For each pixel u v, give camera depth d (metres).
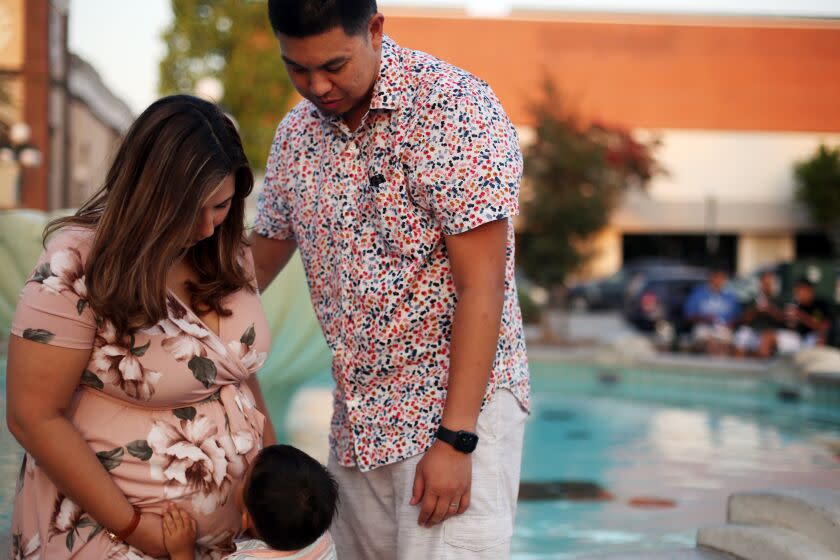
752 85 24.59
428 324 2.02
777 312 10.52
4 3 15.27
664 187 25.61
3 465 3.75
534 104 14.91
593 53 23.81
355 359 2.07
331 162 2.07
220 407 1.92
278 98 14.38
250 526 1.95
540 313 15.44
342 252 2.05
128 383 1.80
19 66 15.32
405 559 2.03
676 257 27.25
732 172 25.53
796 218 25.77
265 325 2.02
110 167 1.78
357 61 1.85
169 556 1.85
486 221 1.89
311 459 2.01
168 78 14.39
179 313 1.84
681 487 5.13
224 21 14.27
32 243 4.24
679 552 2.88
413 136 1.94
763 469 5.62
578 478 5.35
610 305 21.53
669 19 24.25
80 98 17.84
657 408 8.27
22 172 15.20
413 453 2.03
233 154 1.79
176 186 1.71
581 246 14.16
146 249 1.70
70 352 1.72
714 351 10.59
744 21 24.47
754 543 2.72
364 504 2.19
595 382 9.95
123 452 1.82
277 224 2.28
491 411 2.03
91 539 1.81
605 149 14.56
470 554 2.00
